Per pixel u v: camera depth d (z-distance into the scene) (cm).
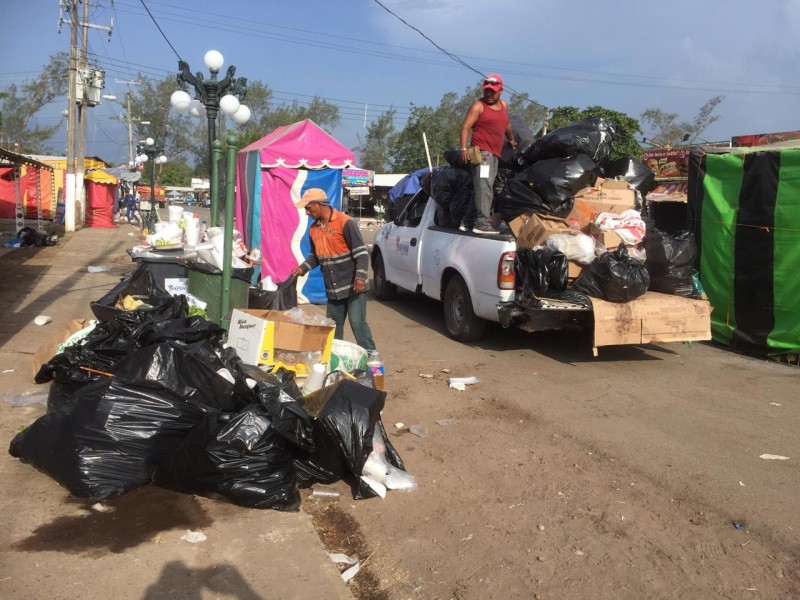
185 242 646
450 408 560
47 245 1883
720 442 487
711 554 335
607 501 391
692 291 728
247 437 352
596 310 668
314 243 614
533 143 794
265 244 1005
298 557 311
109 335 447
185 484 360
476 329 789
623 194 775
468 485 411
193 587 282
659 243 721
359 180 4681
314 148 1010
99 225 2880
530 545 342
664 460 452
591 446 477
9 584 276
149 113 7119
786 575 317
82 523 330
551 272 677
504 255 703
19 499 350
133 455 365
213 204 677
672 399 593
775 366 729
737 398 600
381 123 7588
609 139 759
